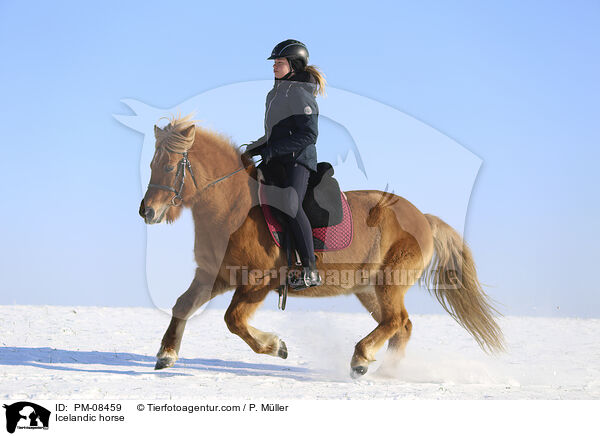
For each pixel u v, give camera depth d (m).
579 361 10.06
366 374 8.17
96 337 11.98
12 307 18.75
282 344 8.06
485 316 8.50
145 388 6.78
